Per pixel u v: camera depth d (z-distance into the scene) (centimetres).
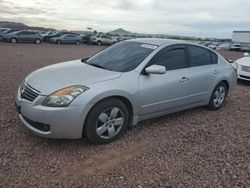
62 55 1959
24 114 397
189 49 552
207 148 431
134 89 438
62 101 377
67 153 390
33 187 313
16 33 3388
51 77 421
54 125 377
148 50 496
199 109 628
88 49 2902
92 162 371
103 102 405
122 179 336
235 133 499
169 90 490
